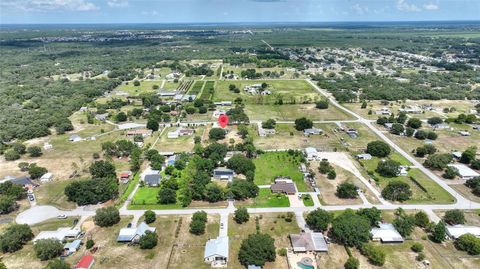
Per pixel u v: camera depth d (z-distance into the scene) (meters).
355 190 137.38
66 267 97.25
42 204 135.75
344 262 103.19
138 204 134.12
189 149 186.12
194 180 143.38
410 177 155.50
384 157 176.62
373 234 113.06
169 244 111.50
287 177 153.12
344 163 168.00
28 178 152.88
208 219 124.56
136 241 112.00
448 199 137.38
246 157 172.62
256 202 135.50
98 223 121.50
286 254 105.69
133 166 161.75
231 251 108.19
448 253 107.44
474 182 144.88
